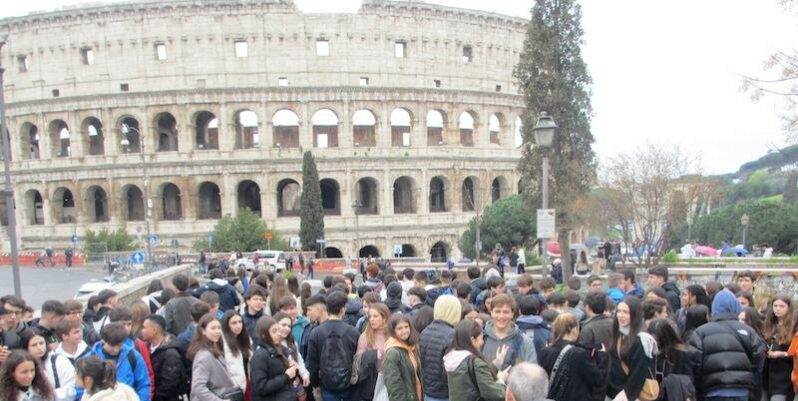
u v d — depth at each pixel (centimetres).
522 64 5956
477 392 1211
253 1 9581
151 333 1577
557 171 5753
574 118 5791
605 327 1493
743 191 18850
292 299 1691
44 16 9894
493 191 11306
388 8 9906
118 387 1201
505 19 10762
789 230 9969
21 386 1196
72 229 10038
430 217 10112
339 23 9769
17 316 1598
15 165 10325
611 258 5678
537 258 7344
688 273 4316
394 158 9856
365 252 10531
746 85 3603
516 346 1448
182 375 1559
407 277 2883
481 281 2633
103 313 2031
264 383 1436
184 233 9688
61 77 9956
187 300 1956
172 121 10631
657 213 5375
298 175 9719
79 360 1203
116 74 9775
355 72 9825
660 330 1432
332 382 1550
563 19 5772
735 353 1461
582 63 5809
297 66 9700
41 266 9144
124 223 9850
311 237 8894
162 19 9644
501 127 10856
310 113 9706
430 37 10150
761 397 1559
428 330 1432
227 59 9650
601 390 1295
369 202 10969
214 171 9650
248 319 1861
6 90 10325
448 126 10281
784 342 1562
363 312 1995
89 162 9881
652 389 1296
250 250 8719
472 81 10494
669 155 5659
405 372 1344
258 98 9600
